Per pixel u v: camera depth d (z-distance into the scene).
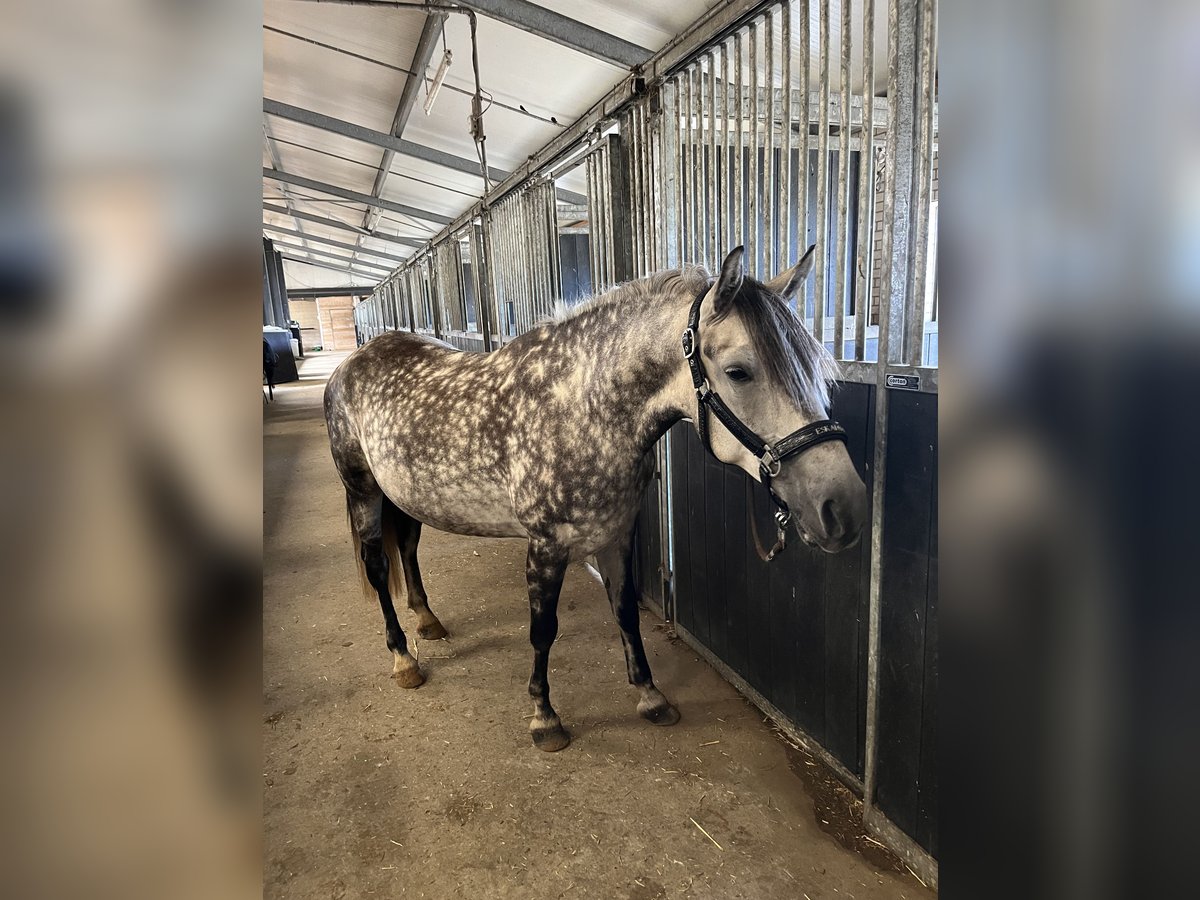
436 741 1.85
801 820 1.54
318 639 2.48
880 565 1.40
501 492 1.73
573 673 2.18
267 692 2.12
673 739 1.83
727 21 1.74
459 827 1.53
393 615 2.16
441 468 1.78
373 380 2.05
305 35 3.41
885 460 1.36
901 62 1.23
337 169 6.57
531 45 2.68
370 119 4.54
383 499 2.29
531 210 3.95
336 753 1.81
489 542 3.56
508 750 1.80
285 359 11.75
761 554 1.46
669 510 2.41
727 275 1.21
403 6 2.39
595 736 1.85
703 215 2.01
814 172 2.50
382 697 2.08
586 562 3.15
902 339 1.35
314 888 1.38
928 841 1.36
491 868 1.42
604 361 1.53
